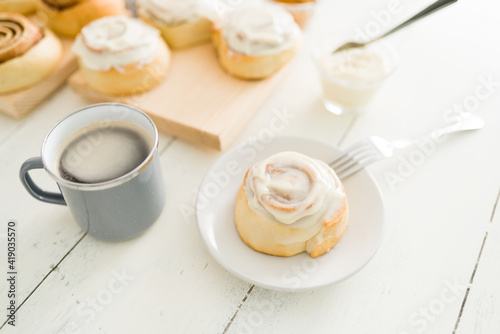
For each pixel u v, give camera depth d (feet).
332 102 1.69
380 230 1.35
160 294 1.35
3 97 1.65
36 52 1.67
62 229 1.46
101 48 1.61
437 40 1.90
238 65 1.69
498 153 1.59
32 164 1.28
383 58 1.68
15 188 1.53
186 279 1.38
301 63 1.85
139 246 1.42
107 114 1.39
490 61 1.83
